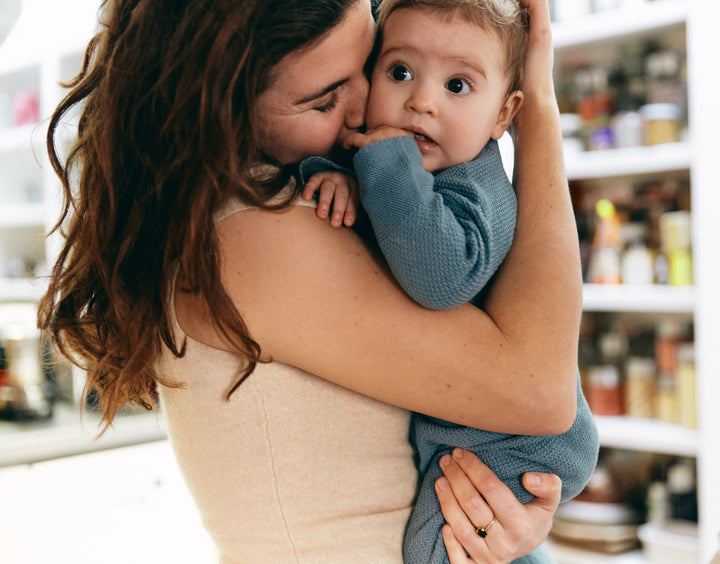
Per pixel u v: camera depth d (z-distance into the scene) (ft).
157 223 2.30
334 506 2.42
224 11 2.11
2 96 8.31
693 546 5.94
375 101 2.52
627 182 6.88
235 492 2.40
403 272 2.18
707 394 5.84
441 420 2.55
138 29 2.29
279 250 2.20
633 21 6.15
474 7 2.46
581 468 2.64
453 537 2.46
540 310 2.35
